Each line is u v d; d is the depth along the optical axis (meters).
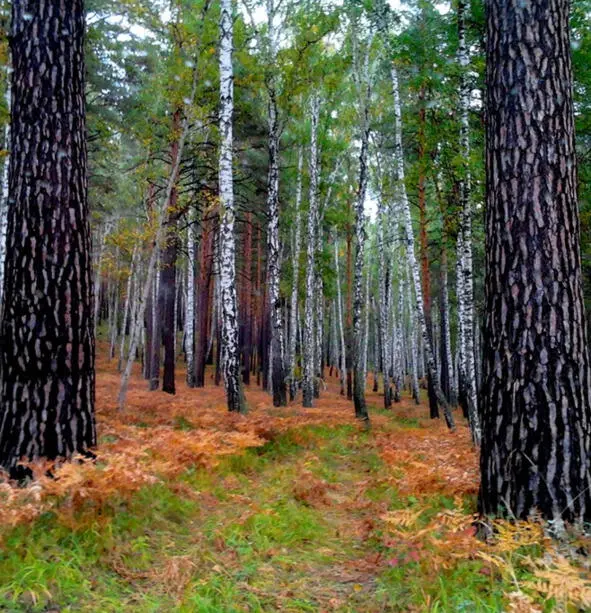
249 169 22.28
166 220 13.47
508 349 4.22
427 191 18.50
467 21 11.34
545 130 4.29
